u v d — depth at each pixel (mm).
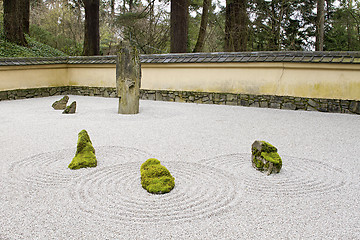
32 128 6719
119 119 7836
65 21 26578
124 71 8531
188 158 4621
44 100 12008
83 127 6859
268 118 8219
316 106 9578
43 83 13320
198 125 7184
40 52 18219
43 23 27078
